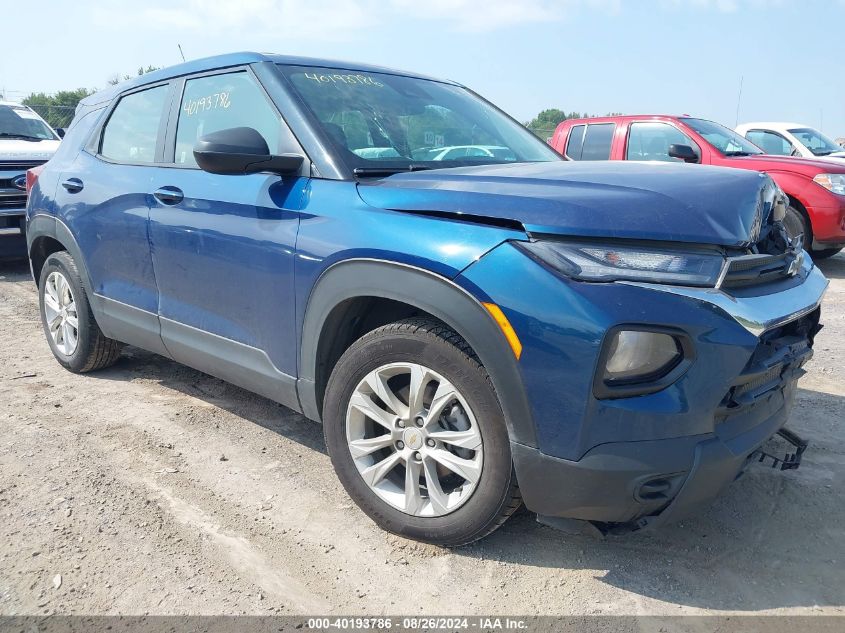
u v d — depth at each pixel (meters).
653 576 2.45
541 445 2.18
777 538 2.67
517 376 2.17
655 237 2.11
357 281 2.52
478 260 2.23
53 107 18.19
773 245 2.50
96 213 3.90
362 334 2.81
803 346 2.57
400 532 2.62
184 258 3.33
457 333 2.37
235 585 2.38
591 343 2.06
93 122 4.32
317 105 3.05
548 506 2.25
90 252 4.02
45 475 3.09
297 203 2.79
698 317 2.06
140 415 3.80
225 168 2.69
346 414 2.69
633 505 2.14
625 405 2.08
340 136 2.92
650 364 2.08
